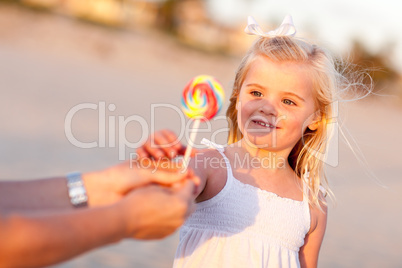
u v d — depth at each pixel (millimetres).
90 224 933
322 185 2389
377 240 6156
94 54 31641
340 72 2521
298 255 2143
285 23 2139
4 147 7641
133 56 33594
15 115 11102
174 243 4730
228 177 1977
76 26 34062
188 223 1992
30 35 30859
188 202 1060
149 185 1223
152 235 1037
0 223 862
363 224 6848
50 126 10336
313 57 2123
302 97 2051
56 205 1168
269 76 2012
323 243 5617
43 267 900
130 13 43312
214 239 1924
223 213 1938
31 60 24484
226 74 36906
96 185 1202
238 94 2225
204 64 37188
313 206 2164
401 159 12484
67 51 30625
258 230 1956
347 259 5160
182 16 46750
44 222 897
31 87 16734
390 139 16125
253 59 2078
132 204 993
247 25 2164
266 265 1923
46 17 33312
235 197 1958
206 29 47562
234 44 47969
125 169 1212
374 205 8086
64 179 1203
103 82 22047
